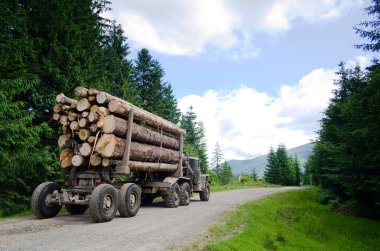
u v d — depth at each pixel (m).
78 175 10.95
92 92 10.52
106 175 10.77
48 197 10.17
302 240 12.13
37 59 14.30
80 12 16.97
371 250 12.51
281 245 10.38
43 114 14.48
